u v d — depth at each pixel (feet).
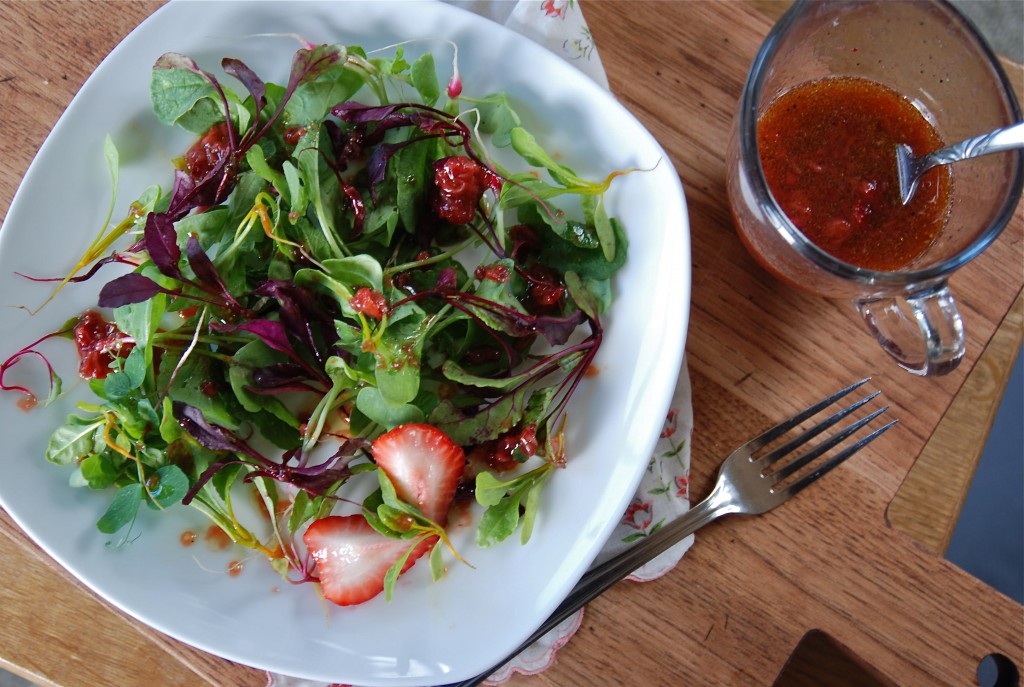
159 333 1.37
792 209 1.41
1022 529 1.88
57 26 1.47
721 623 1.45
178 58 1.37
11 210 1.36
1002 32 2.04
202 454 1.38
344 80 1.38
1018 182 1.30
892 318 1.45
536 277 1.41
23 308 1.38
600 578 1.40
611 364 1.40
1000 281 1.49
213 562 1.40
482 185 1.38
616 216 1.40
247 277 1.40
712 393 1.48
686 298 1.35
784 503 1.46
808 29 1.37
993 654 1.44
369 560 1.37
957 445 1.47
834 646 1.46
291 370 1.39
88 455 1.37
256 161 1.32
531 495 1.36
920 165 1.37
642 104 1.51
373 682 1.35
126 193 1.43
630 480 1.35
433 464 1.33
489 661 1.34
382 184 1.38
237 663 1.41
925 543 1.46
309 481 1.35
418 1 1.36
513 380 1.35
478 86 1.42
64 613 1.43
